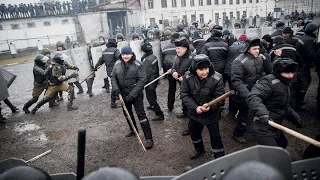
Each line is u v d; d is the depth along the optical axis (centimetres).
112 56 634
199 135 342
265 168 96
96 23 2875
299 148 361
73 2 2773
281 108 257
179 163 354
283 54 447
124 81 393
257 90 250
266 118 229
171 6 3506
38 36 2569
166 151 390
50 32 2638
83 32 2811
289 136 396
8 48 2369
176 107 582
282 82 250
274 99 252
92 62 757
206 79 293
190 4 3634
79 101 702
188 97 308
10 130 534
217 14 3869
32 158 409
